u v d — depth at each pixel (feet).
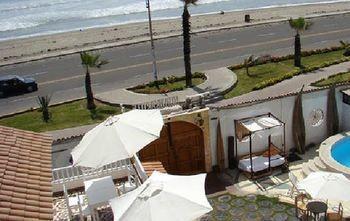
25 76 161.17
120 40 198.49
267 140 85.40
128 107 127.13
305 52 161.07
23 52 194.49
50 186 46.68
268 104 83.97
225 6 302.45
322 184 61.98
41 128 117.60
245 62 148.05
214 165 83.51
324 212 60.90
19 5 352.49
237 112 82.17
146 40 193.47
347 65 147.33
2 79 144.56
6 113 130.31
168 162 80.84
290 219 63.57
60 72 162.20
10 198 42.34
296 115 85.87
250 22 213.25
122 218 46.09
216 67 153.89
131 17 285.02
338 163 76.89
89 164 58.29
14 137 54.75
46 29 265.75
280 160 81.61
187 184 49.96
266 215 65.21
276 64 153.99
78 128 115.55
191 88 136.56
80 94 140.36
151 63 163.12
